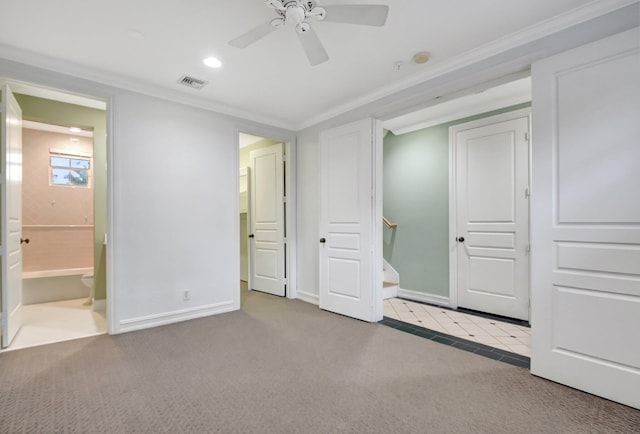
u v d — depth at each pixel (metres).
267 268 4.79
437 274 4.12
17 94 3.35
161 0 1.94
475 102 3.58
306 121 4.23
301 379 2.13
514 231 3.48
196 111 3.52
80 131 4.95
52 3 1.96
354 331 3.09
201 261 3.54
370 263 3.35
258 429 1.62
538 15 2.09
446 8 2.02
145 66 2.77
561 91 2.07
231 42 1.89
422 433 1.60
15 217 2.81
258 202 4.94
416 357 2.50
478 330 3.13
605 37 1.94
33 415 1.72
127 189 3.05
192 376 2.17
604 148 1.91
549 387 2.04
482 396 1.93
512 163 3.49
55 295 4.30
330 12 1.71
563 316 2.06
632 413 1.75
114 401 1.86
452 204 3.97
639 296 1.79
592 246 1.95
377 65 2.75
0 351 2.56
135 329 3.09
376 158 3.42
